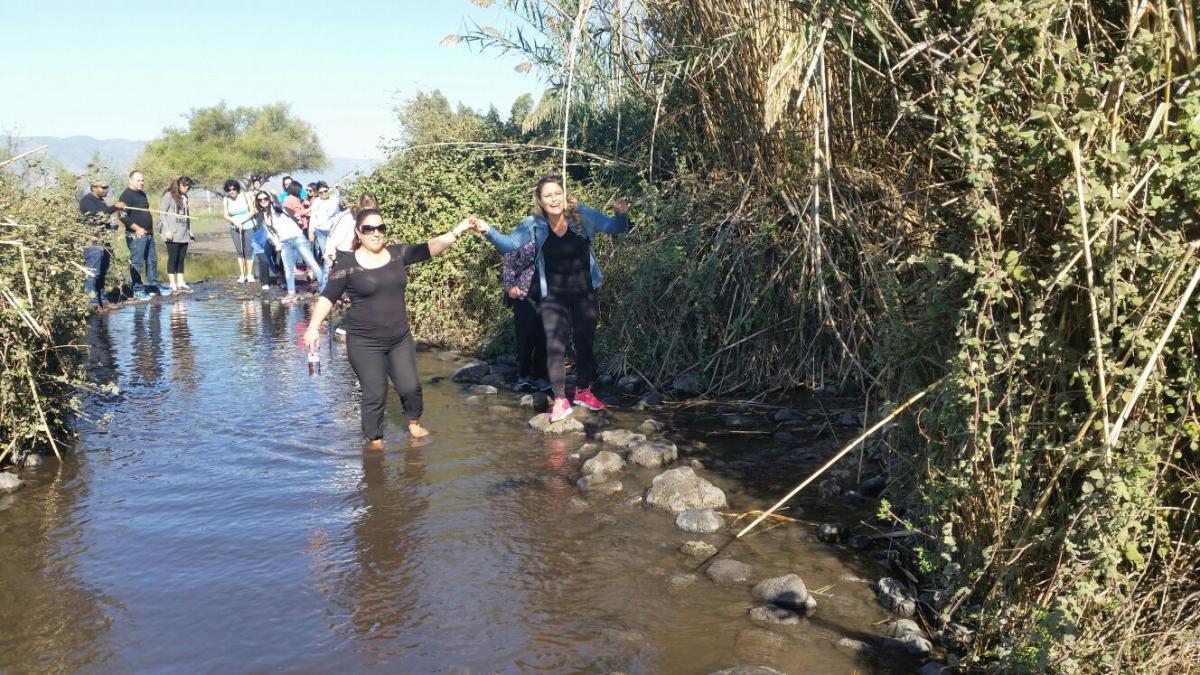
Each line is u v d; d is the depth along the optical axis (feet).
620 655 12.76
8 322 21.06
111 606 14.43
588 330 25.59
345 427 24.94
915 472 15.56
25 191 27.63
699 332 27.73
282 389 29.86
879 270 19.40
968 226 13.33
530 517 17.98
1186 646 10.71
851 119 18.97
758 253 26.58
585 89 29.55
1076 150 11.14
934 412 14.29
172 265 59.62
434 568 15.74
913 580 14.76
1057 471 11.83
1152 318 11.18
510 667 12.49
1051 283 11.52
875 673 12.26
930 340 14.37
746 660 12.60
